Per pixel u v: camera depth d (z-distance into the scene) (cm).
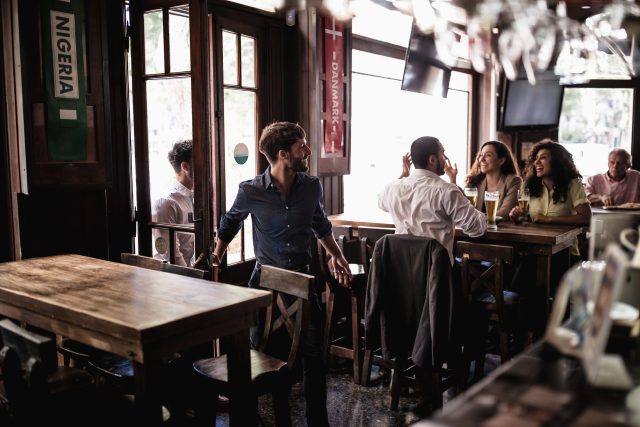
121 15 365
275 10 433
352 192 586
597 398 124
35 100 317
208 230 330
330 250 335
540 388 129
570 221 404
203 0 318
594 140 750
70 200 342
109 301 229
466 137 734
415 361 312
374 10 511
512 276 423
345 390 373
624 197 635
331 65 474
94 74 342
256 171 433
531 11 289
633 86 707
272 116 443
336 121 484
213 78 389
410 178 336
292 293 265
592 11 443
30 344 190
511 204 442
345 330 425
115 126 368
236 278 415
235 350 238
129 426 215
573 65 390
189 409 312
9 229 330
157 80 354
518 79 693
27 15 312
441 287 305
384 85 609
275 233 309
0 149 326
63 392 220
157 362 204
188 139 368
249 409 245
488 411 119
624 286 158
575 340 136
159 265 301
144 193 366
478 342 371
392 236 320
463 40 653
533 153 434
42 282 259
